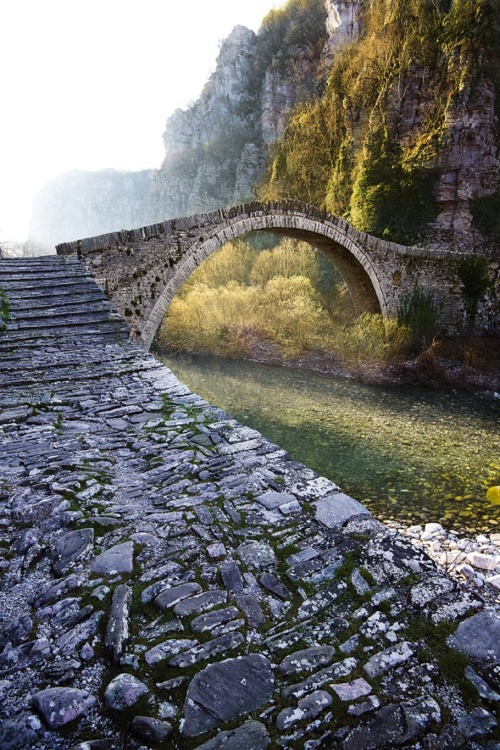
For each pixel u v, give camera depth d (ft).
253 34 192.13
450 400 42.06
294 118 99.71
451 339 55.72
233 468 9.86
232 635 5.86
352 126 77.77
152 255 37.55
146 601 6.33
